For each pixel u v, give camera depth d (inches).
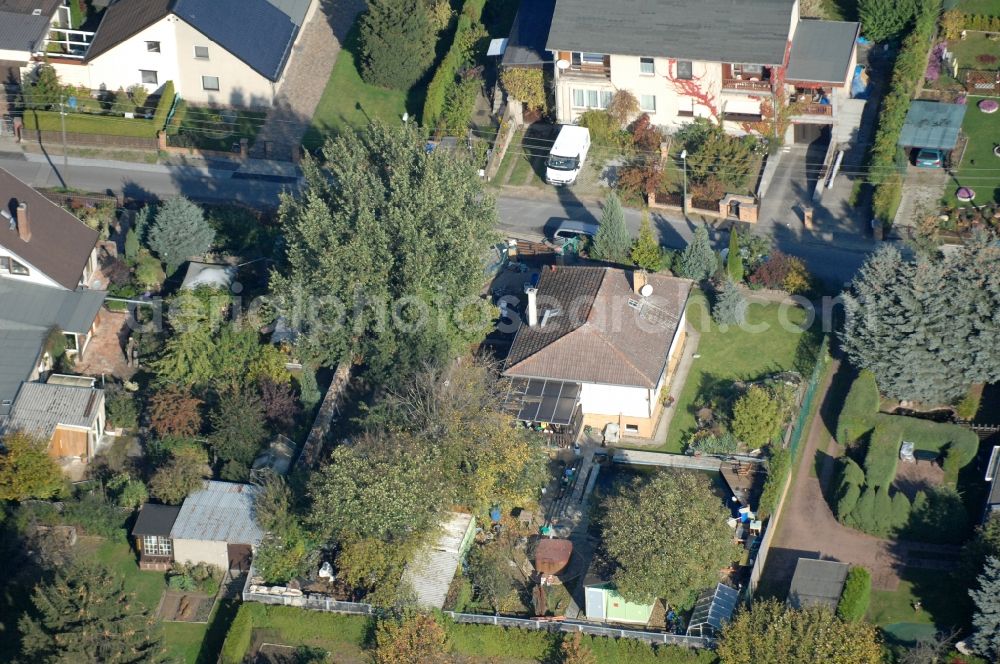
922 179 4192.9
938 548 3321.9
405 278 3474.4
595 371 3489.2
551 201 4229.8
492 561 3206.2
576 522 3363.7
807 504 3432.6
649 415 3518.7
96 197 4175.7
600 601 3142.2
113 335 3789.4
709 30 4207.7
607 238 3929.6
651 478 3282.5
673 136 4323.3
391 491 3085.6
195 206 3939.5
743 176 4183.1
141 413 3590.1
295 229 3560.5
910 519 3336.6
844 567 3186.5
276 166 4335.6
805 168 4261.8
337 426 3553.2
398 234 3496.6
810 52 4279.0
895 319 3523.6
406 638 2970.0
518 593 3223.4
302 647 3110.2
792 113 4266.7
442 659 2957.7
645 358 3508.9
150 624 2896.2
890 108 4234.7
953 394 3577.8
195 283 3782.0
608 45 4237.2
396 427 3314.5
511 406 3469.5
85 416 3474.4
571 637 3053.6
